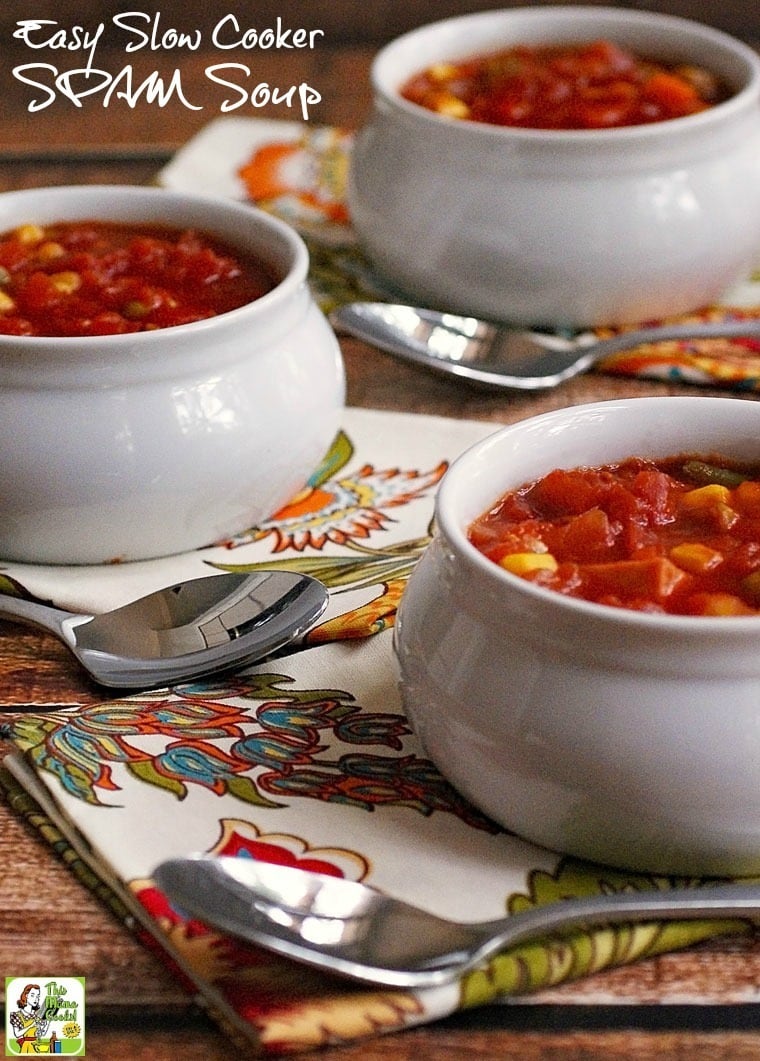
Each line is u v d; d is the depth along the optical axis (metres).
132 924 0.72
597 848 0.72
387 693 0.78
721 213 0.97
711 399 0.78
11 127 1.17
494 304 0.98
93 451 0.82
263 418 0.84
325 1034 0.68
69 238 0.90
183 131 1.17
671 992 0.71
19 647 0.82
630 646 0.70
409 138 0.97
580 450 0.78
